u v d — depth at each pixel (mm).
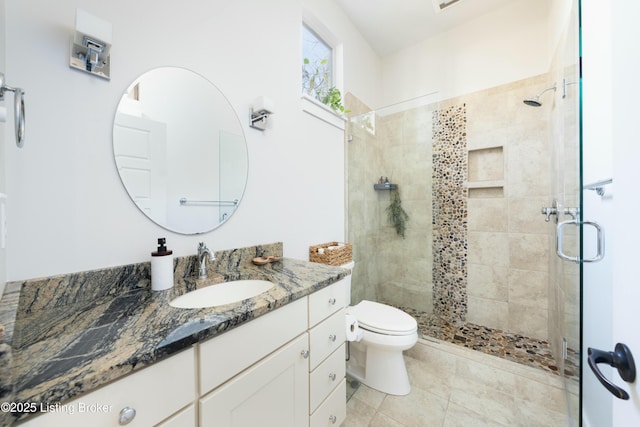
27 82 710
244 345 711
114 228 878
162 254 902
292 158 1601
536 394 1438
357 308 1679
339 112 2018
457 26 2342
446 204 2424
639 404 399
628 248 435
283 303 820
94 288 816
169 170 1030
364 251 2387
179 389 571
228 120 1237
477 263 2271
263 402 771
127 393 491
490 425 1252
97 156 840
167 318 663
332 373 1098
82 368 448
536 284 2023
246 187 1321
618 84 471
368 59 2541
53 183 751
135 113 932
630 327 428
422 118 2273
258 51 1385
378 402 1413
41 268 728
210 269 1138
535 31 2010
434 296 2482
